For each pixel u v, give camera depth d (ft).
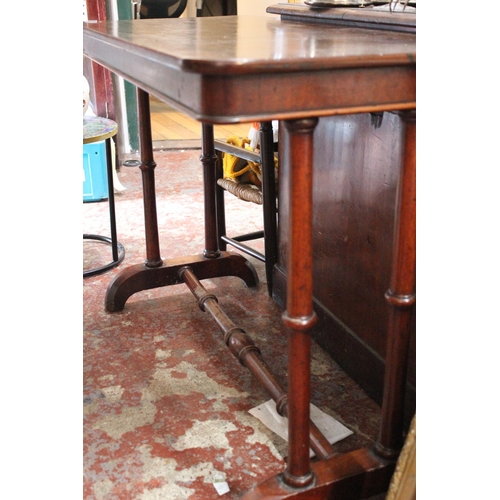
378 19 4.73
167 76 3.14
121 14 13.56
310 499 3.87
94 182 11.15
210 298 6.42
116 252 8.38
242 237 8.46
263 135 6.68
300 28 5.19
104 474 4.52
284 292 7.05
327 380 5.77
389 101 3.07
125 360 6.10
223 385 5.68
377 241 5.03
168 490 4.37
